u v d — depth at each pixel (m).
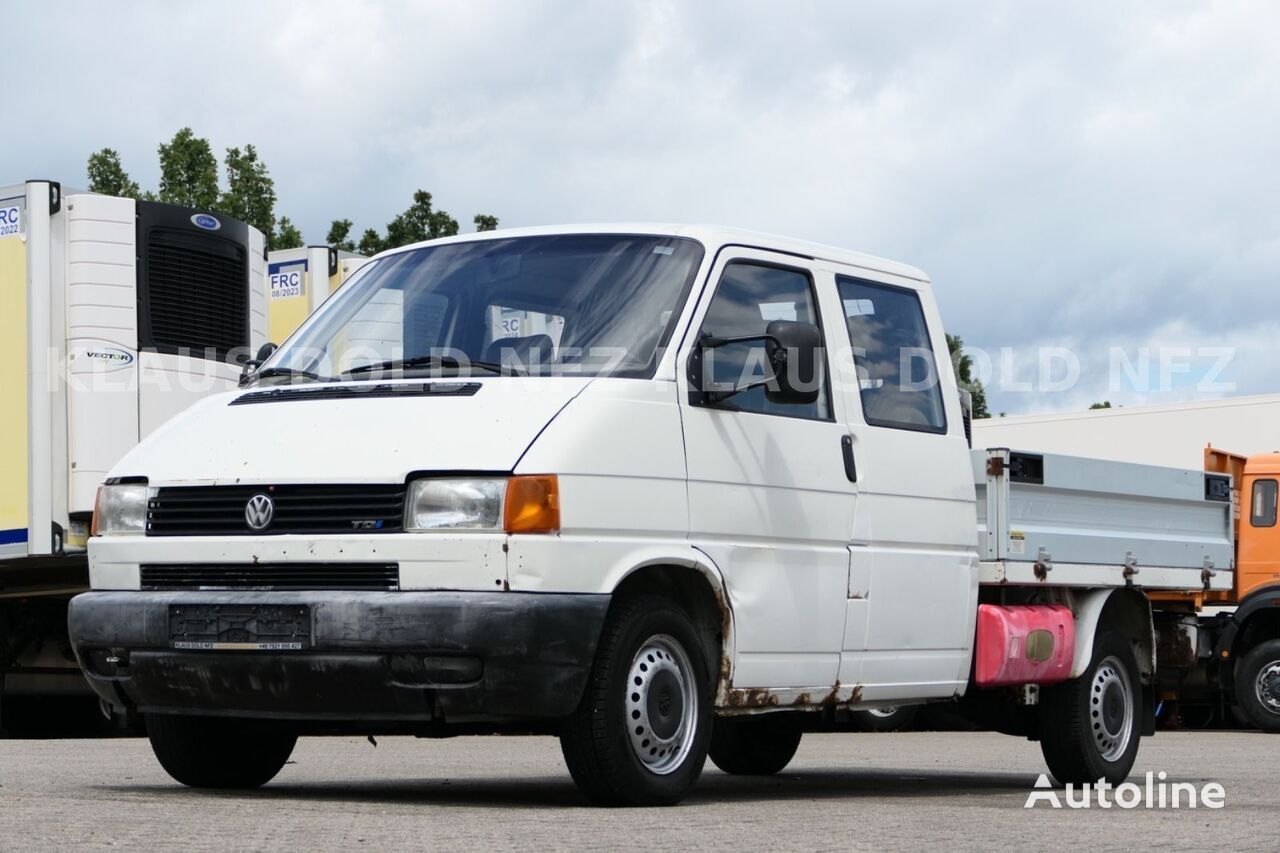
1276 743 16.58
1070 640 9.09
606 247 7.50
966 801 7.98
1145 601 9.87
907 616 7.98
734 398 7.25
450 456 6.46
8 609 15.27
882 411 8.04
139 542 6.91
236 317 14.98
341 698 6.49
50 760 10.12
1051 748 9.27
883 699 7.91
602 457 6.57
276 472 6.67
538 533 6.36
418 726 6.80
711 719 7.02
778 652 7.29
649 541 6.73
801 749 14.27
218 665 6.67
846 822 6.46
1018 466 8.79
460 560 6.34
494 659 6.27
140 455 7.18
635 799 6.68
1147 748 15.22
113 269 14.05
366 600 6.37
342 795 7.42
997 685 8.67
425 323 7.48
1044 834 6.23
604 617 6.49
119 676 7.04
